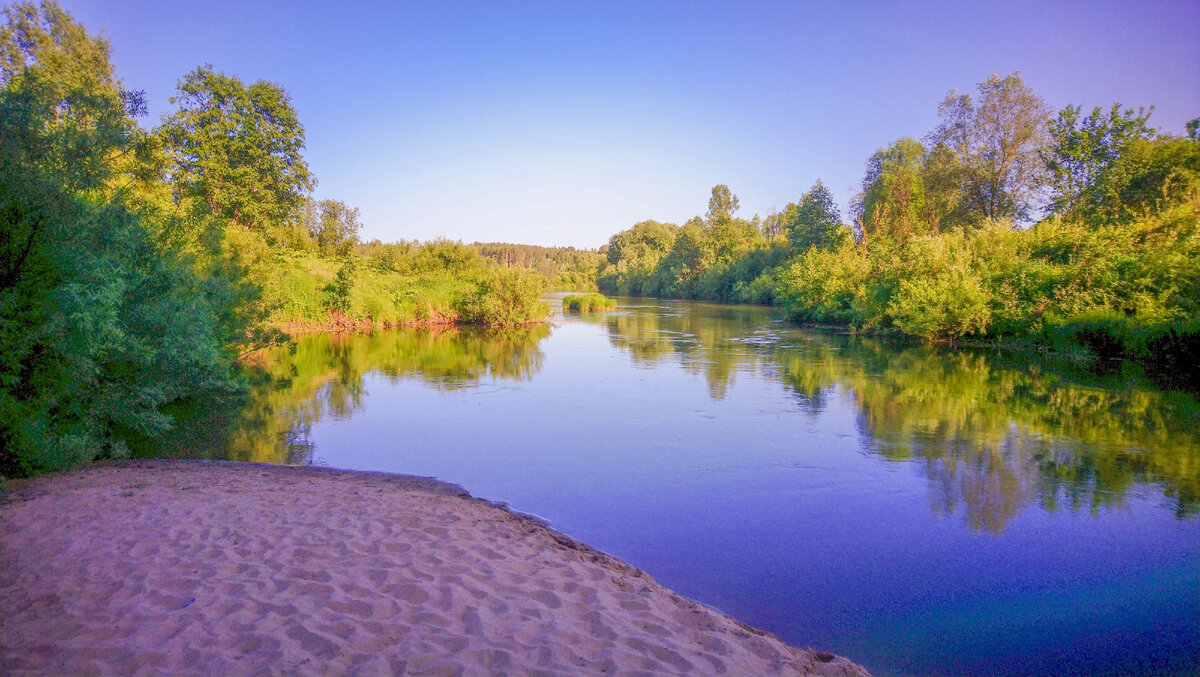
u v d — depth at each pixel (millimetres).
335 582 4469
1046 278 21875
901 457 9805
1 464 7434
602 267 118125
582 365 19828
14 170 6711
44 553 4824
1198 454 9781
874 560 6281
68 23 29734
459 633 3781
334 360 21312
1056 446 10258
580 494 8242
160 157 10883
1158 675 4426
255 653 3434
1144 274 19125
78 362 7691
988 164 35094
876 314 28922
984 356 21016
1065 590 5676
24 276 7496
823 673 3908
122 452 9312
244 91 43281
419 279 39500
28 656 3299
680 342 26172
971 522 7273
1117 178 26047
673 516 7465
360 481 8328
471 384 16594
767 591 5629
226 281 13484
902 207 38844
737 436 11172
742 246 67812
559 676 3348
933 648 4730
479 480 8844
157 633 3609
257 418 12797
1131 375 16984
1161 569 6070
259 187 43031
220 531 5500
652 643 3867
